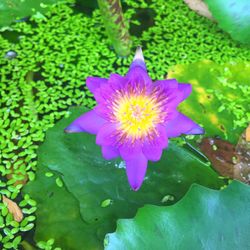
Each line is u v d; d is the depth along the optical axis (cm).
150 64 60
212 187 48
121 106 43
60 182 49
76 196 48
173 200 47
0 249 46
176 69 59
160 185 48
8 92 57
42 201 48
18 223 47
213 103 55
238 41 59
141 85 43
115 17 56
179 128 44
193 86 57
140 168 44
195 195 42
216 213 41
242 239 40
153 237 40
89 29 64
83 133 51
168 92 42
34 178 50
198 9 65
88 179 49
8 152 52
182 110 54
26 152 52
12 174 50
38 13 64
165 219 41
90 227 46
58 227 46
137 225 41
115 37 59
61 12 65
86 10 66
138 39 63
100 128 44
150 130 44
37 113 55
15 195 49
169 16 65
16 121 54
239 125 54
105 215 47
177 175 48
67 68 59
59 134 52
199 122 54
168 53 61
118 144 44
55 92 57
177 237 40
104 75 59
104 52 61
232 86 57
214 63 60
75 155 50
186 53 61
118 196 48
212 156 51
